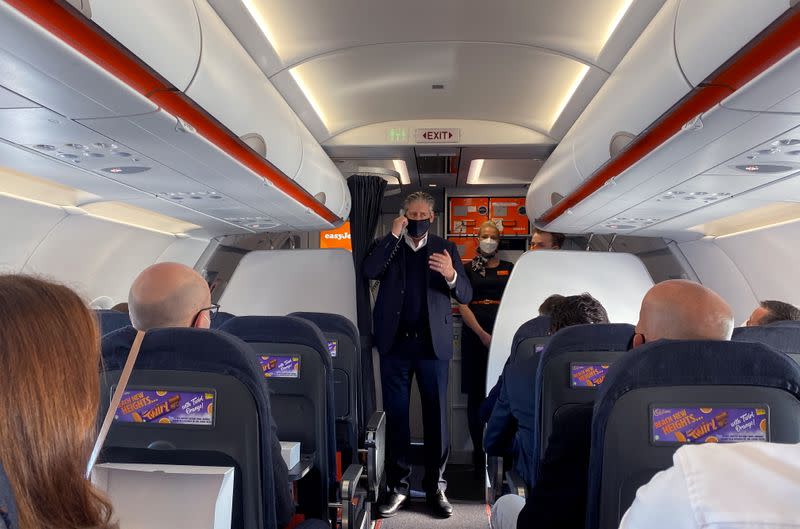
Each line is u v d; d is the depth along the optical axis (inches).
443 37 141.8
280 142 145.8
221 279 244.7
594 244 247.1
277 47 141.9
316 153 185.6
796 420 62.1
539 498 75.2
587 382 104.0
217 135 113.2
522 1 124.0
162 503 61.2
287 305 242.8
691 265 213.6
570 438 73.8
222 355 68.2
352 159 228.2
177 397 68.6
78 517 26.4
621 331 104.5
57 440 26.0
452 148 210.5
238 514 69.5
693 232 191.5
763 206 152.1
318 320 157.4
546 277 222.5
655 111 106.0
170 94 94.6
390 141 207.8
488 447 146.2
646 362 62.3
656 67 104.1
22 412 25.3
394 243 200.2
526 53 149.6
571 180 164.2
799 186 128.9
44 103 86.5
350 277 242.7
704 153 109.6
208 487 60.9
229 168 127.7
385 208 328.5
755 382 62.0
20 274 29.5
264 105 134.6
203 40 101.9
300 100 167.0
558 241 245.6
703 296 73.5
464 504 205.6
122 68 79.8
